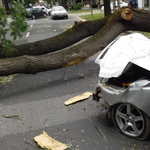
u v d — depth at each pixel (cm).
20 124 420
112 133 351
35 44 772
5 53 729
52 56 628
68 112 444
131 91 303
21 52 757
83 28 793
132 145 315
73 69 751
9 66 580
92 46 661
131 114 319
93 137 347
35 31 1648
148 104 290
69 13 3706
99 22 792
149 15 683
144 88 290
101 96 367
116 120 346
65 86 598
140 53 344
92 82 604
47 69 625
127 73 346
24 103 516
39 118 434
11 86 650
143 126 306
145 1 2941
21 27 655
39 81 667
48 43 780
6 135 386
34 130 392
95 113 425
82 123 395
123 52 354
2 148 347
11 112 475
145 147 307
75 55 638
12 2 625
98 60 374
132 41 385
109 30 687
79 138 350
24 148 341
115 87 341
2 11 645
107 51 377
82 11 3909
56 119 422
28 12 651
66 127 388
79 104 473
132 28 718
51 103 498
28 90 603
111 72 324
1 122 436
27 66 597
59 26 1809
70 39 795
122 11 678
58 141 348
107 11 1571
